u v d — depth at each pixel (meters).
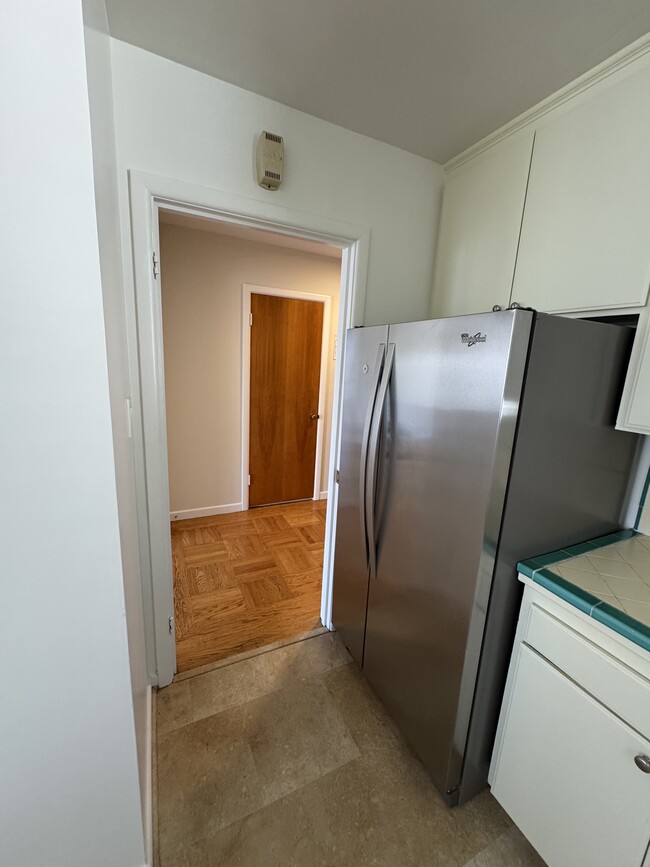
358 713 1.53
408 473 1.28
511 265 1.41
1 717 0.70
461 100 1.30
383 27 1.03
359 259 1.63
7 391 0.60
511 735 1.11
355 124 1.47
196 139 1.26
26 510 0.64
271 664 1.76
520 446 0.99
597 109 1.10
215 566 2.58
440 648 1.16
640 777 0.80
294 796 1.23
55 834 0.79
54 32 0.52
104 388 0.65
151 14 1.02
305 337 3.44
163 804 1.19
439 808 1.21
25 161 0.55
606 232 1.09
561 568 1.06
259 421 3.41
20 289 0.58
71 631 0.71
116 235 1.06
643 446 1.28
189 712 1.50
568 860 0.95
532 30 1.01
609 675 0.85
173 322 2.90
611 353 1.08
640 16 0.94
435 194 1.76
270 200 1.40
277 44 1.12
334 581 1.86
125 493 0.92
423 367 1.20
